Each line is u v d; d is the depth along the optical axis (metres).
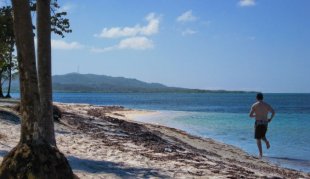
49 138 10.77
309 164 17.16
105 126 22.73
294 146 22.45
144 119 41.81
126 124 25.56
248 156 18.56
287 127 34.25
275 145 22.81
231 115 50.25
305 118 46.09
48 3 10.97
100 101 125.56
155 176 10.20
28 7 7.90
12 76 55.22
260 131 18.20
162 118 43.88
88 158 11.88
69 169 7.90
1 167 7.65
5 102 28.83
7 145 12.74
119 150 14.16
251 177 11.83
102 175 9.75
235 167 13.92
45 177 7.47
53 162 7.66
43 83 10.84
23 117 7.83
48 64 10.95
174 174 10.65
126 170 10.58
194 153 16.38
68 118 23.59
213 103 116.38
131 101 130.88
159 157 13.53
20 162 7.53
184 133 25.62
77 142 15.24
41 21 10.90
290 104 110.69
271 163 17.11
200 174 11.06
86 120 24.52
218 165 13.57
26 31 7.86
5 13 35.72
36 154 7.58
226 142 23.95
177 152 15.60
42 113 10.76
